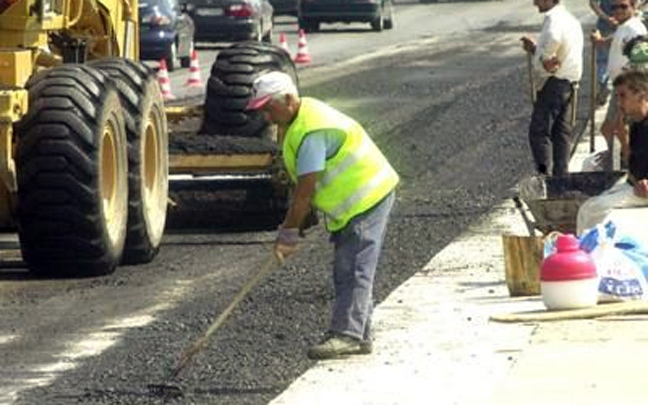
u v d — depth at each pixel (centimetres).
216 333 2620
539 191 3116
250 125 3869
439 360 2372
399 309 2712
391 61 8325
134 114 3294
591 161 3719
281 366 2403
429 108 6156
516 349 2414
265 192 3644
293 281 3047
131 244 3288
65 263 3120
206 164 3603
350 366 2358
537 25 10931
